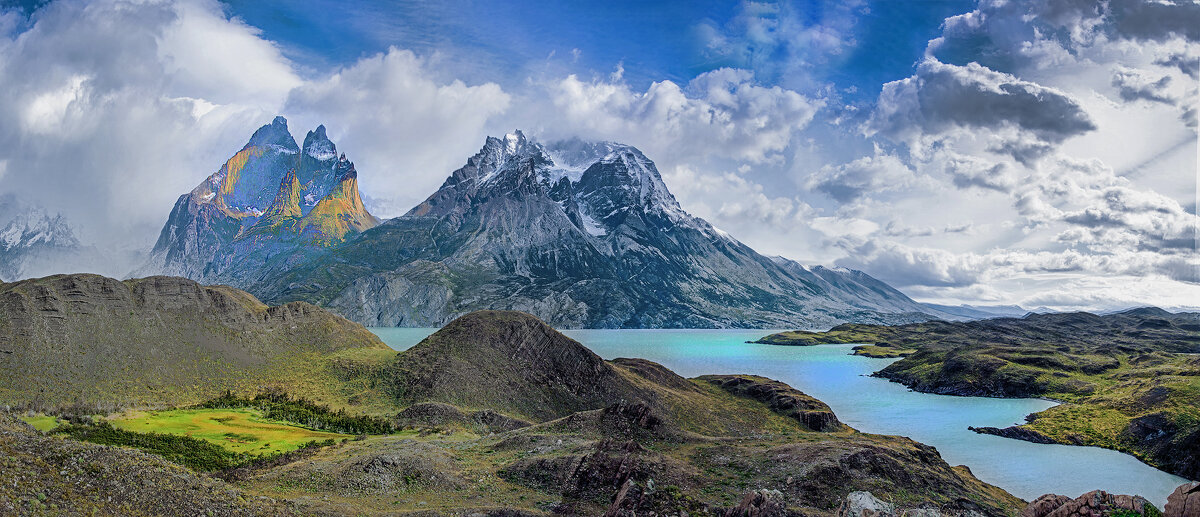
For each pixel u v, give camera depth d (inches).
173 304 6373.0
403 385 5925.2
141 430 3986.2
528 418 5698.8
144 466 2207.2
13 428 2359.7
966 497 3221.0
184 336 6112.2
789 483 2970.0
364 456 3206.2
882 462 3250.5
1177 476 4827.8
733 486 2930.6
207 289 6845.5
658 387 6520.7
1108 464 5167.3
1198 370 7337.6
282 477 2915.8
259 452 3676.2
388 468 2984.7
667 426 3843.5
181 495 2126.0
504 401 5861.2
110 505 1931.6
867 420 7121.1
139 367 5438.0
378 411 5423.2
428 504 2674.7
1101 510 1818.4
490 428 4985.2
